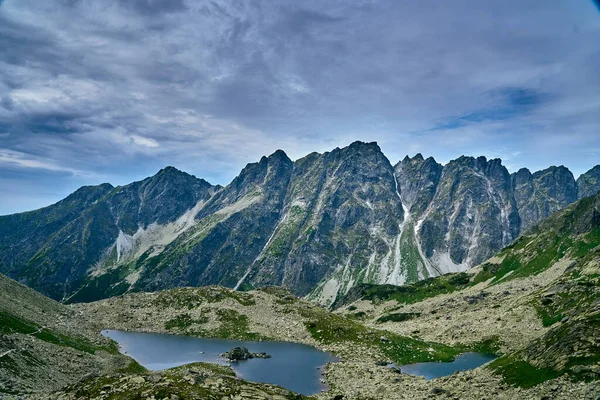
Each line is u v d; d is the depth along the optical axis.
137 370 72.12
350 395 67.88
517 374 56.59
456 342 125.00
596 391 43.22
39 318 89.62
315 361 101.31
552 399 45.72
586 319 58.44
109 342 102.88
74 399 42.38
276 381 83.31
